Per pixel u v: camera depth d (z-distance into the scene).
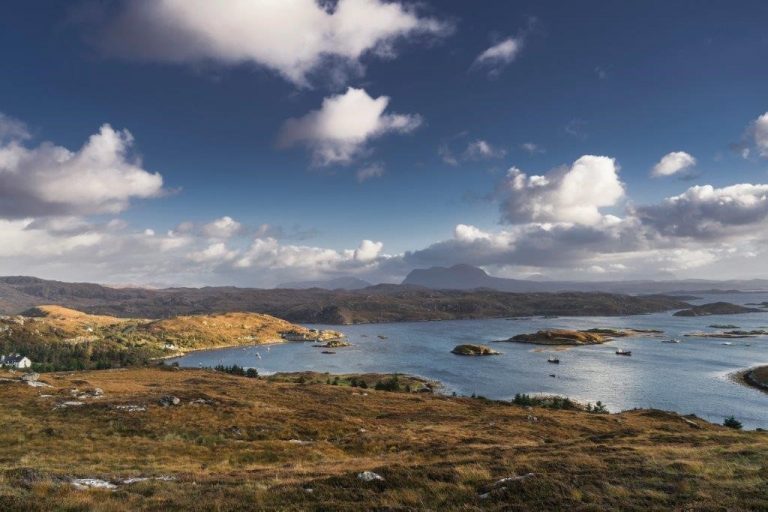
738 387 178.38
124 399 68.00
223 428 54.84
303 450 45.03
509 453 35.44
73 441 44.06
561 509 18.91
